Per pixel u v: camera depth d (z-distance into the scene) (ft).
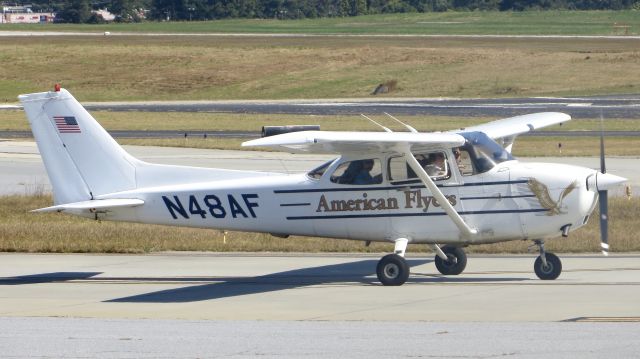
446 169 170.09
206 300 158.71
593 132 505.66
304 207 175.52
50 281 179.32
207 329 131.95
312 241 218.59
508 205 168.45
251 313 146.30
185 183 180.45
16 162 407.03
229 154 427.33
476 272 182.70
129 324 136.46
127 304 155.74
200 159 406.41
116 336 127.34
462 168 169.78
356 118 589.73
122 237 226.58
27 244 217.36
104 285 174.81
